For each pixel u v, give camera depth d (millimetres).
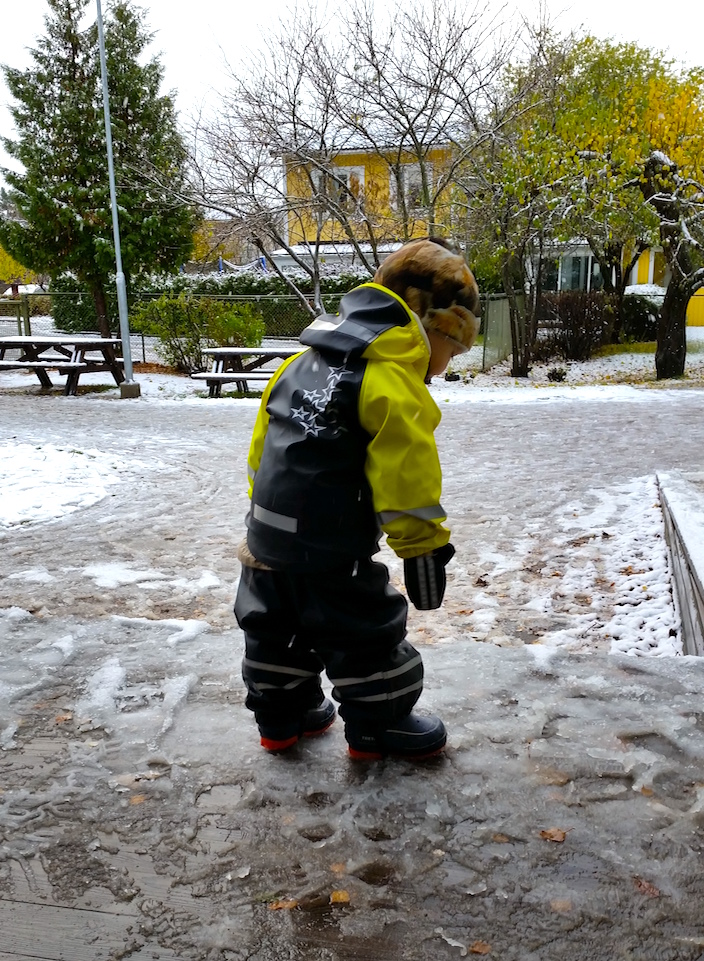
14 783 2199
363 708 2135
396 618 2090
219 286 25766
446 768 2211
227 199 15914
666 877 1803
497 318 20078
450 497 6508
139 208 18797
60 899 1777
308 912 1729
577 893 1763
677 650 3703
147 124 18891
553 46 15898
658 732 2365
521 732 2377
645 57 17766
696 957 1599
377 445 1860
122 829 2002
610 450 8391
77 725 2490
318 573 1983
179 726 2488
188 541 5250
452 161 16297
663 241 16062
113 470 7551
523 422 10453
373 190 17906
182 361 17969
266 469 2006
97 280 19219
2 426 10508
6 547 5074
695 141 15695
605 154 15094
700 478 6305
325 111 14984
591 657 2871
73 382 14375
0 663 2926
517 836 1941
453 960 1601
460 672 2768
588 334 20656
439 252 2010
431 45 14711
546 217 15664
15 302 23906
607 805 2051
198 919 1714
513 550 5168
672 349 16891
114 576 4484
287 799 2100
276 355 14273
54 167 18547
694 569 3465
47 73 18609
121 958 1619
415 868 1846
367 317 1944
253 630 2154
